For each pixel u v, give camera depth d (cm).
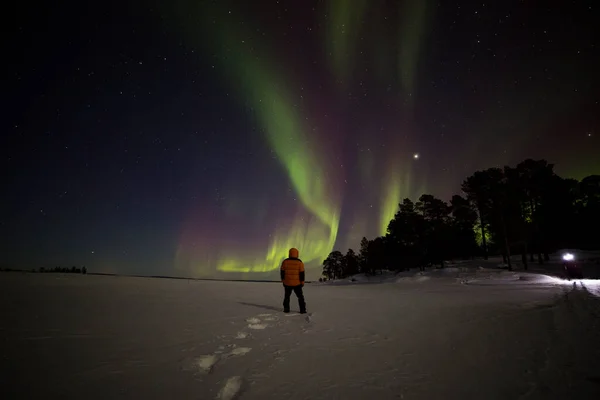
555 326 580
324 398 290
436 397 290
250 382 331
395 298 1214
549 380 324
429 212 4334
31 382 336
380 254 5428
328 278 7906
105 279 2200
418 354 427
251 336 541
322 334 554
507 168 3350
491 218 3516
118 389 319
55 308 851
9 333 562
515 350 434
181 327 617
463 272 3144
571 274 1977
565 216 3522
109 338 528
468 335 530
